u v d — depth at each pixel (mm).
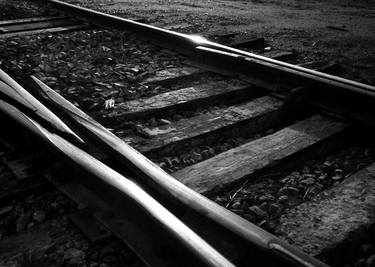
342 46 6113
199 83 4215
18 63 4410
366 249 1983
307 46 6062
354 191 2293
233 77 4195
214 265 1448
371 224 2025
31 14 7512
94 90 3738
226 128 3117
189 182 2406
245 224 1764
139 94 3750
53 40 5543
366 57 5457
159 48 5336
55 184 2271
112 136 2596
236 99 3887
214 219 1810
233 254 1779
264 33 6895
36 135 2357
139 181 2271
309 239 1927
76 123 2818
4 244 1896
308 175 2631
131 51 5105
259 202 2350
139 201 1793
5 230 2047
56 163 2428
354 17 9547
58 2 7727
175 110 3484
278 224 2049
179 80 4223
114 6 9469
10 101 2883
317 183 2545
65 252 1855
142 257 1734
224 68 4398
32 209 2168
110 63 4637
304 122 3174
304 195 2434
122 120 3225
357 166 2760
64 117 2961
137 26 5777
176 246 1618
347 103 3324
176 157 2824
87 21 6785
